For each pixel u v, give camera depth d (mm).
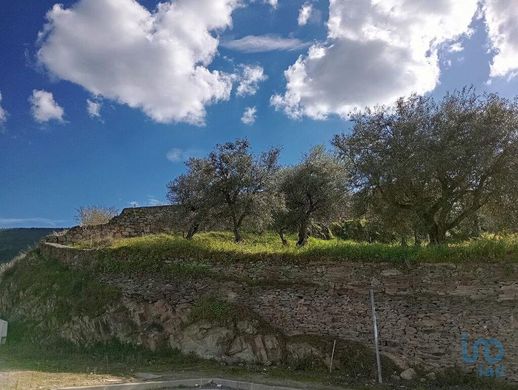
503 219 18766
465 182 18531
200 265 18969
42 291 22297
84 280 21078
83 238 29281
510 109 18250
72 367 15352
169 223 30406
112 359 17016
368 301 16281
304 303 17062
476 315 14953
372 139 19781
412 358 15281
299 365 16062
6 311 23391
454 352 14922
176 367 15969
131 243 21641
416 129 18938
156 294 19078
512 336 14430
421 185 19156
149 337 17984
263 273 17922
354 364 15617
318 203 30719
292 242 30891
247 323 17156
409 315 15672
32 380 13047
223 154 26531
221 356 16828
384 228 21781
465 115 18453
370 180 19625
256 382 14172
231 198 26406
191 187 27938
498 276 14992
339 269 16953
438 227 19578
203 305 17938
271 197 26891
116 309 19219
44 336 19688
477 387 14102
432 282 15688
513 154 17703
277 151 27641
